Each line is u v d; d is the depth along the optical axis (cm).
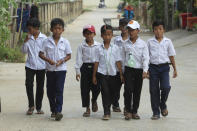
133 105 1390
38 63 1423
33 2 3653
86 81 1416
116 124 1321
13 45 3194
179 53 3162
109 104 1377
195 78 2202
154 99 1385
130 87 1361
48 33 4903
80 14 9600
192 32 4334
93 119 1386
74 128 1270
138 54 1361
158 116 1392
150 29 5428
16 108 1543
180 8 4891
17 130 1247
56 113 1352
